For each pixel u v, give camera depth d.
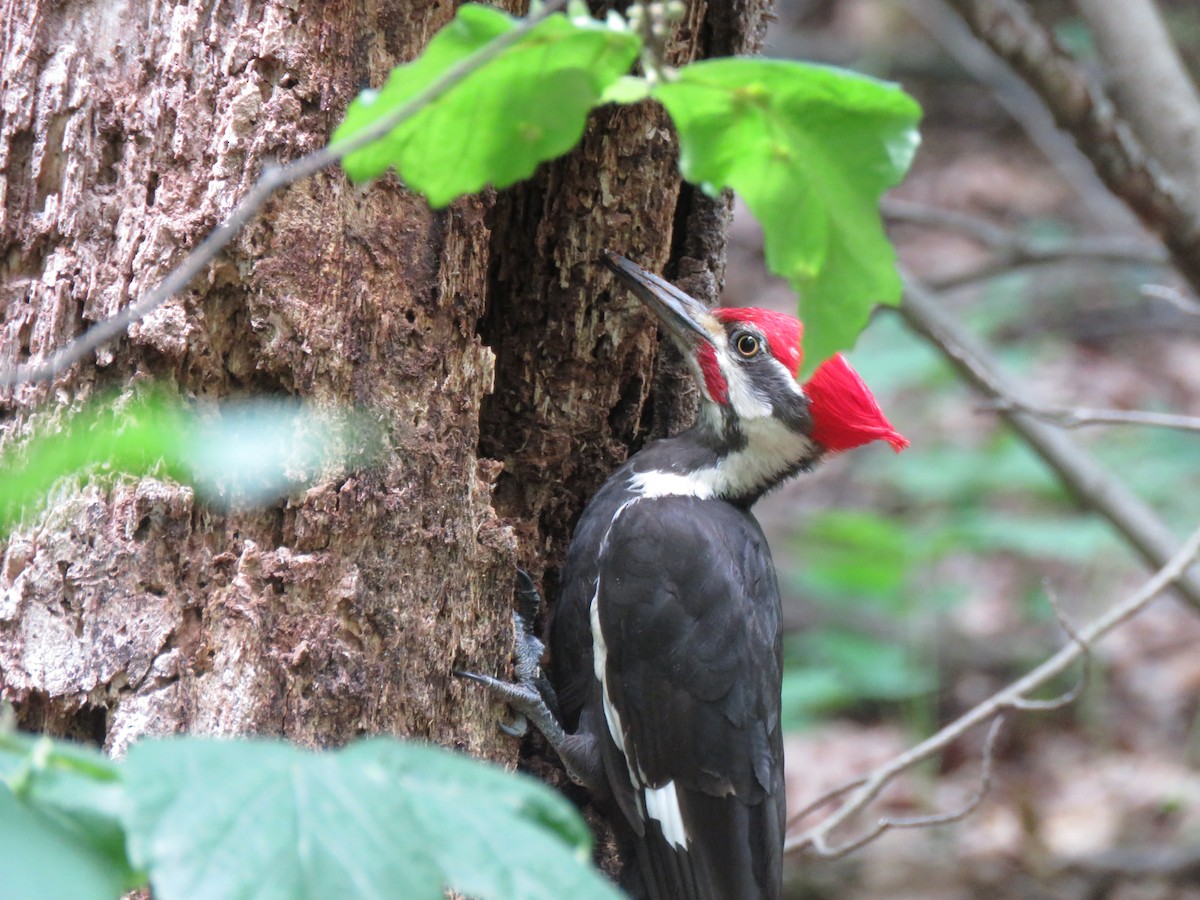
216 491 5.96
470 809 2.71
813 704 15.14
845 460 20.98
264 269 6.06
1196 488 18.28
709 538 8.17
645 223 8.23
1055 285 23.94
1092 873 14.09
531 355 8.31
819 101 3.49
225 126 6.06
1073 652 9.05
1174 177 9.20
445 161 3.80
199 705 5.86
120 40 6.16
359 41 6.25
